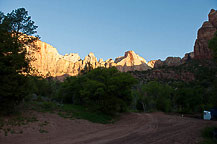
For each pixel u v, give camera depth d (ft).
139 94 174.40
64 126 49.80
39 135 36.37
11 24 59.82
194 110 161.27
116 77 85.35
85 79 112.98
